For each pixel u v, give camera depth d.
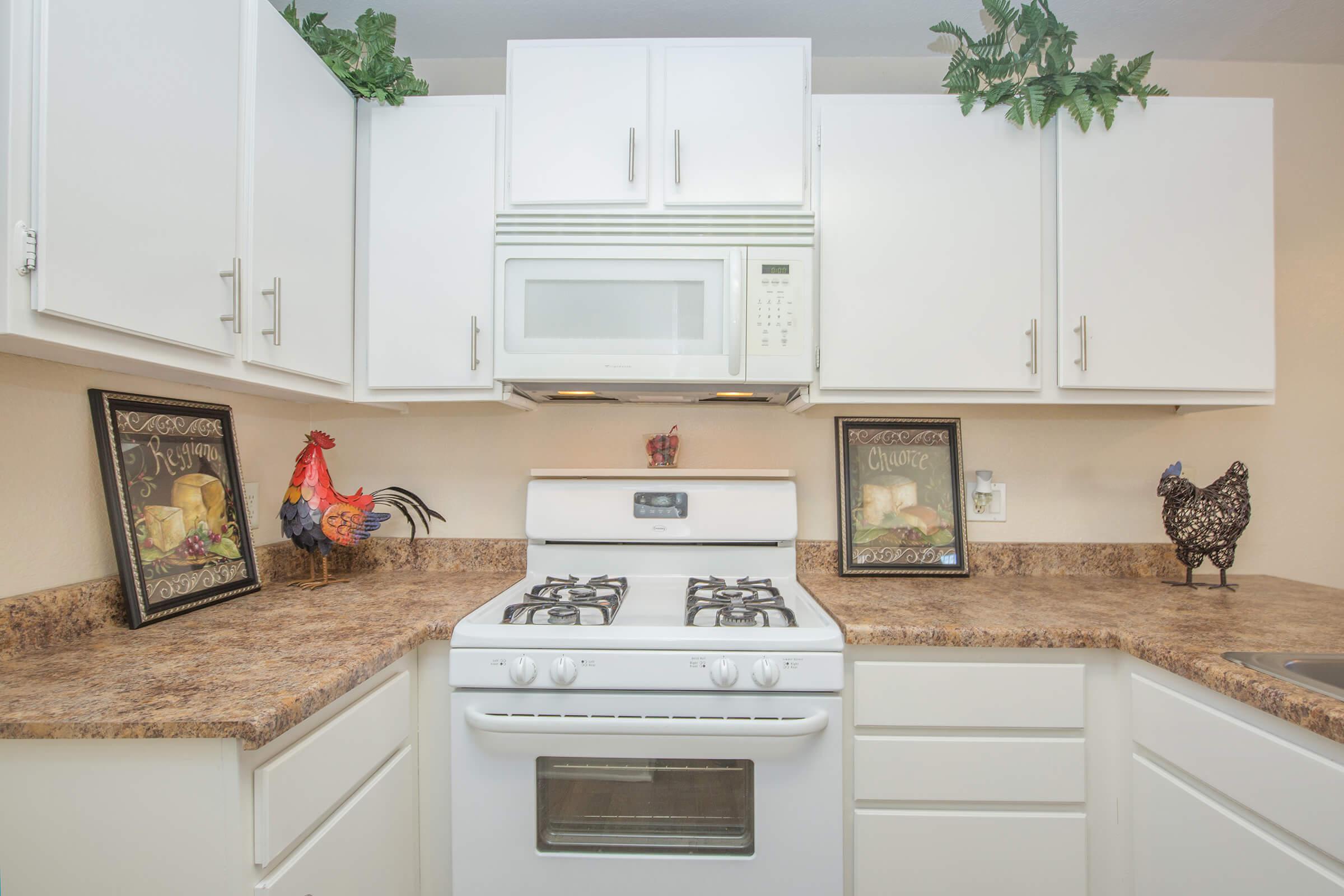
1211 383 1.38
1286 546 1.66
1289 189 1.67
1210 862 0.96
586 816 1.15
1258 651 1.01
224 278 1.03
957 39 1.63
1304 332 1.66
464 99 1.44
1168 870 1.03
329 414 1.73
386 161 1.44
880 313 1.39
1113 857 1.15
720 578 1.58
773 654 1.10
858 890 1.15
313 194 1.27
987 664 1.16
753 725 1.07
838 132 1.40
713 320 1.36
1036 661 1.16
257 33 1.11
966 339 1.39
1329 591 1.47
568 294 1.37
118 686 0.84
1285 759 0.84
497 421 1.73
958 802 1.15
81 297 0.78
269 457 1.57
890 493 1.66
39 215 0.73
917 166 1.40
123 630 1.11
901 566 1.62
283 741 0.82
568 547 1.61
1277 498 1.67
